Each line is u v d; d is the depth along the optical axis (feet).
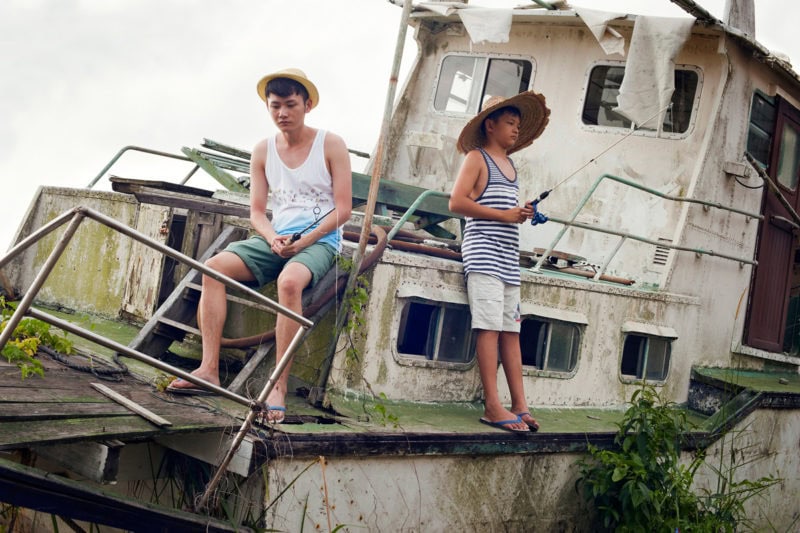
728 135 23.04
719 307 23.32
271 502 11.93
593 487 16.29
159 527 11.09
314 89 13.85
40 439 10.00
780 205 26.32
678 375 21.52
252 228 16.65
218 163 22.91
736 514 19.49
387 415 14.47
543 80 24.08
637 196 22.57
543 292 17.63
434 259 15.90
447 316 16.19
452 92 25.21
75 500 10.23
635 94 20.80
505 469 15.43
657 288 21.57
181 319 15.24
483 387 15.61
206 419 12.11
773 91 24.91
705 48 22.67
